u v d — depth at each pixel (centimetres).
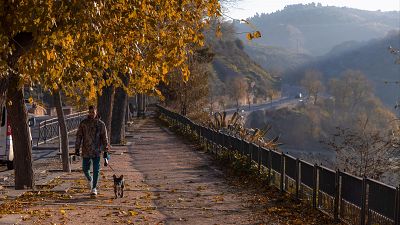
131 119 6750
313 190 1351
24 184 1557
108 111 2959
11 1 881
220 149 2733
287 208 1370
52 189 1544
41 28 893
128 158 2805
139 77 1135
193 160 2702
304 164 1426
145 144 3697
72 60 1020
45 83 1041
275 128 14175
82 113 4650
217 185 1802
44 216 1174
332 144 1838
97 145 1455
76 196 1467
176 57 1060
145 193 1587
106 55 1059
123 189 1594
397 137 1769
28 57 929
